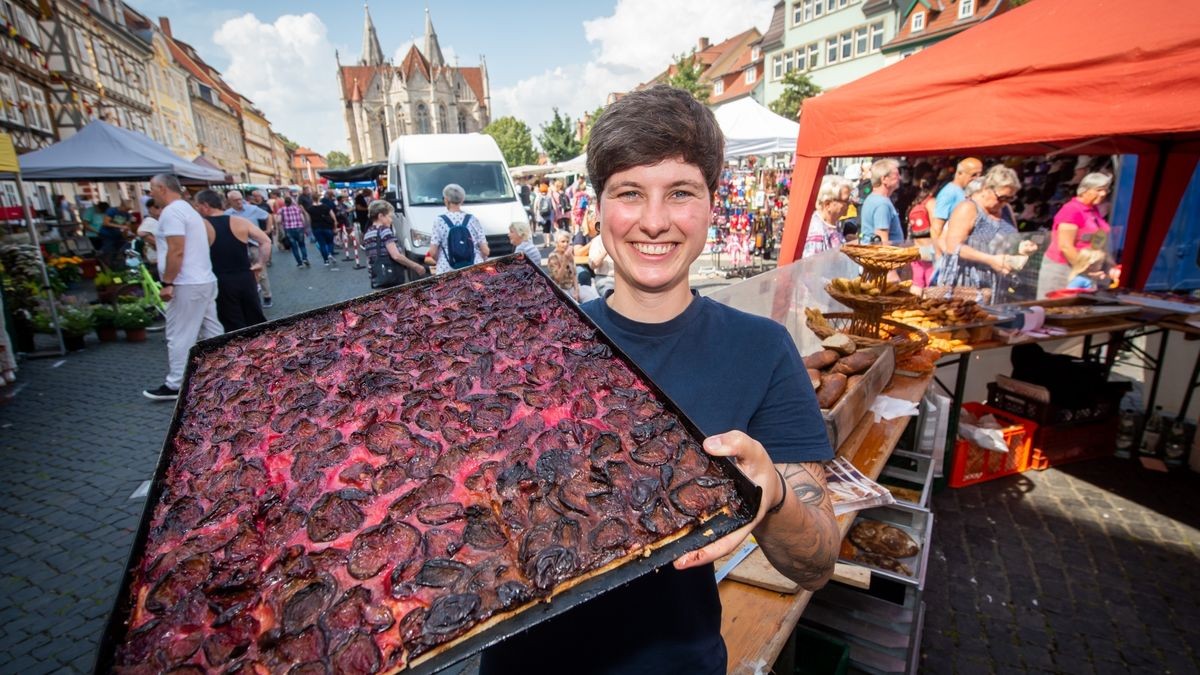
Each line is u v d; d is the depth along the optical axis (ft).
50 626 9.17
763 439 3.66
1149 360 14.30
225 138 167.32
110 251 42.24
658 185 3.41
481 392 4.39
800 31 96.78
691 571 3.57
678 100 3.38
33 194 52.54
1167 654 8.49
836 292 10.98
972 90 10.27
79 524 12.04
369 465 3.78
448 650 2.71
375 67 253.03
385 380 4.57
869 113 12.29
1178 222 16.90
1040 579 10.11
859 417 8.35
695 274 37.70
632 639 3.35
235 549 3.21
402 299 5.94
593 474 3.49
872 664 6.95
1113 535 11.19
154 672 2.61
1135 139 15.33
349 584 3.05
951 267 14.51
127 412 18.24
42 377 22.04
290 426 4.17
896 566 6.85
